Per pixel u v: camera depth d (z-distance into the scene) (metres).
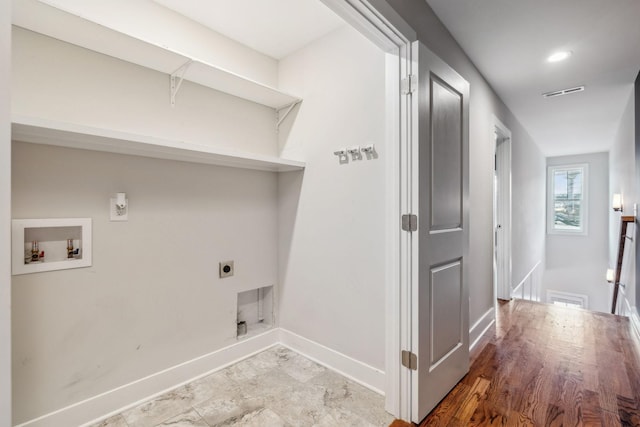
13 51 1.42
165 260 1.91
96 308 1.64
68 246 1.56
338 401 1.76
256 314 2.55
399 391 1.63
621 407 1.71
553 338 2.66
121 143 1.53
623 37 2.16
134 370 1.77
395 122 1.64
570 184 6.92
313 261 2.26
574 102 3.46
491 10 1.88
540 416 1.64
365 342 1.94
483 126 2.79
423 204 1.61
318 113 2.24
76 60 1.59
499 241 3.79
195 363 2.02
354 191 2.01
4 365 0.57
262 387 1.90
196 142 2.07
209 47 2.12
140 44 1.59
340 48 2.10
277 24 2.08
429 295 1.67
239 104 2.31
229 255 2.24
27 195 1.43
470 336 2.45
